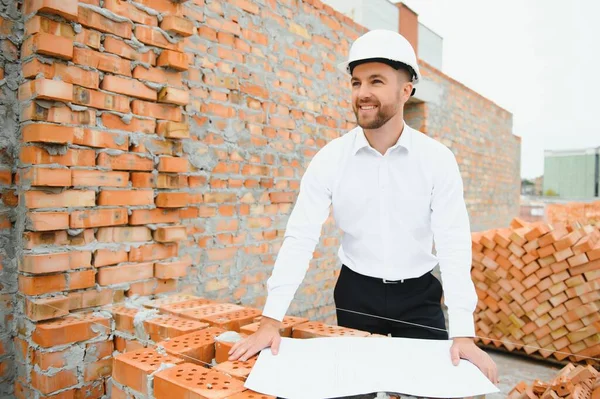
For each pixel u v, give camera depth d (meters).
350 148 1.53
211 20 2.76
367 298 1.65
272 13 3.26
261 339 1.24
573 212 7.05
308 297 3.75
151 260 2.06
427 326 1.61
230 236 2.93
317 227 1.51
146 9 1.97
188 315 1.69
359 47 1.31
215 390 0.99
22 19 1.75
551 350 3.31
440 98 5.89
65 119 1.71
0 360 1.76
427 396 1.00
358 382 1.04
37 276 1.66
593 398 1.91
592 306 3.18
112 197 1.88
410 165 1.47
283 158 3.38
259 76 3.14
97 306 1.83
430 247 1.65
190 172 2.64
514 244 3.51
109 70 1.85
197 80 2.67
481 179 7.38
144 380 1.11
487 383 1.06
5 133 1.75
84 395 1.68
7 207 1.77
